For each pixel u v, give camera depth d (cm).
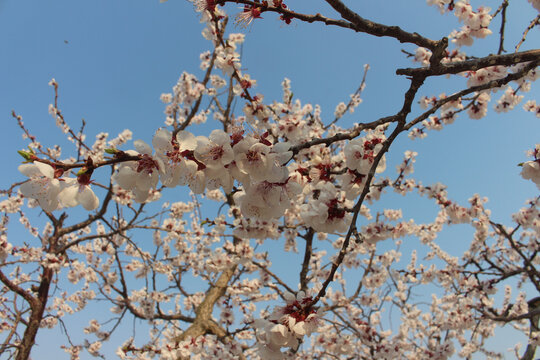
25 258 616
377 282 640
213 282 773
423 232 747
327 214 229
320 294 189
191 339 595
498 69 386
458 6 389
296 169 258
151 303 698
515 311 664
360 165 236
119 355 601
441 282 690
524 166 294
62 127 633
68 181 161
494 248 746
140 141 160
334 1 171
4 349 547
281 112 468
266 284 652
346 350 562
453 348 590
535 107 524
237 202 208
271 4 194
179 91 731
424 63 428
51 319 755
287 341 194
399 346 582
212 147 164
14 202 607
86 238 636
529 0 308
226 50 414
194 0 202
